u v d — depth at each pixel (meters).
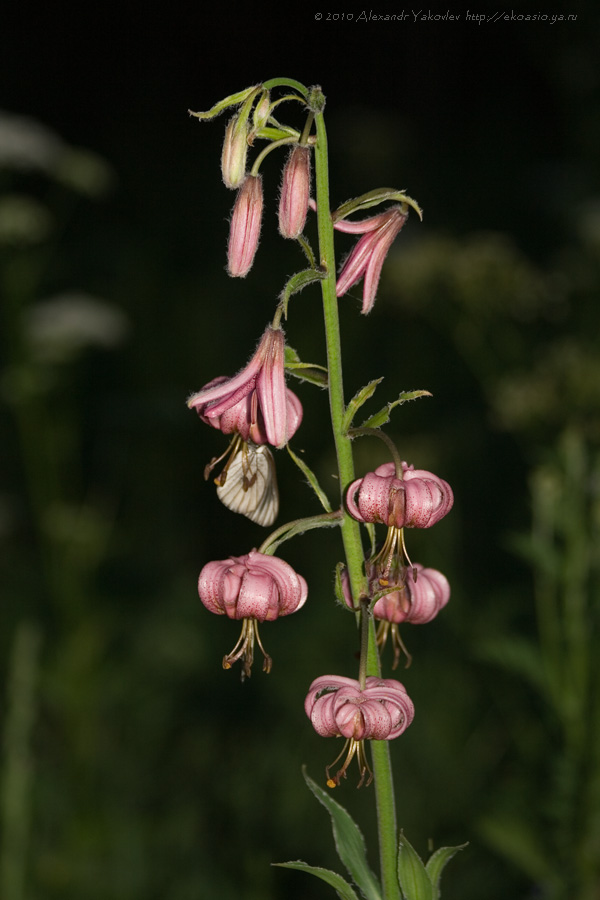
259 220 2.74
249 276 12.58
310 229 12.61
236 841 6.49
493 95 17.22
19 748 5.21
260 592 2.73
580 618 5.27
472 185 14.87
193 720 7.52
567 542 5.30
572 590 5.28
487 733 6.86
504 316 8.30
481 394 10.32
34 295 11.54
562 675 5.33
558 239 12.77
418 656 7.50
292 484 9.44
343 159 14.70
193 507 9.95
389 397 10.51
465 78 17.97
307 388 9.81
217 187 15.99
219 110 2.68
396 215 2.95
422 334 10.69
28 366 7.09
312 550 9.00
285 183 2.69
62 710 6.68
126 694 7.48
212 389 2.81
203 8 20.73
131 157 17.36
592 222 7.66
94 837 6.44
